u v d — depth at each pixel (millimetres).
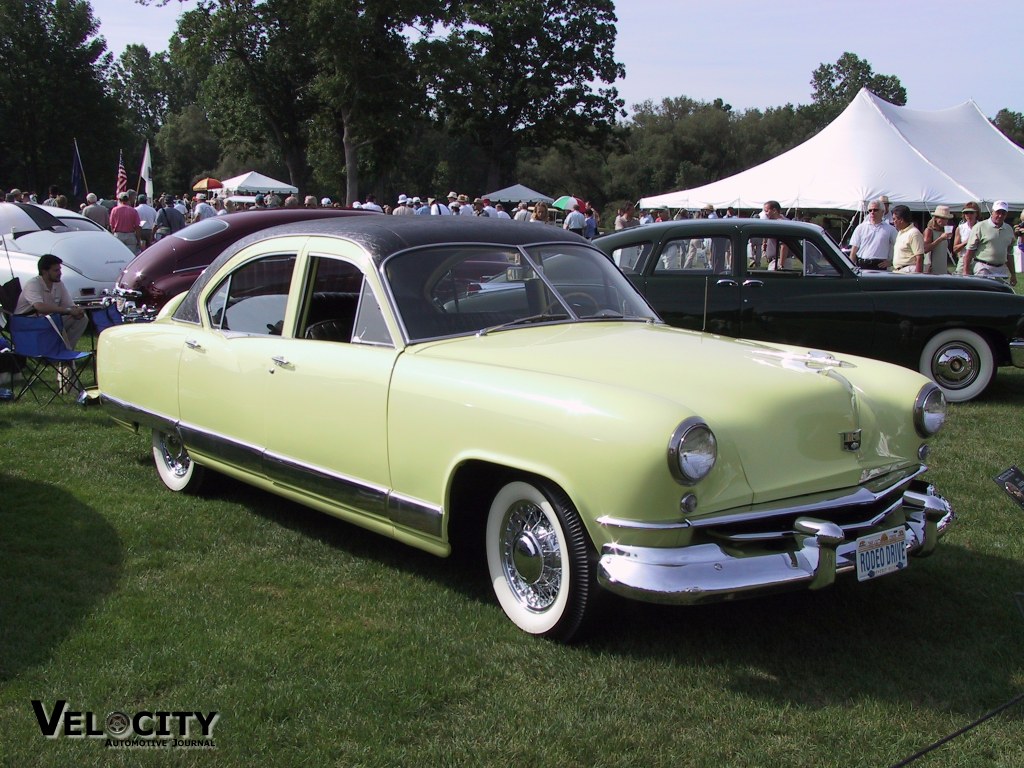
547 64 52094
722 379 3488
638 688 3219
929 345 8141
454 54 35688
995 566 4344
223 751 2844
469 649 3488
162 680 3258
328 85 34719
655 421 3055
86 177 56688
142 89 101000
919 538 3627
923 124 25000
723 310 8195
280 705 3090
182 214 17375
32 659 3383
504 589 3723
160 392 5254
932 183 21922
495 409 3449
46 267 8344
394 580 4172
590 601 3350
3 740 2895
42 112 53781
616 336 4105
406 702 3111
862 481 3574
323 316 4430
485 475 3752
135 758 2811
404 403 3789
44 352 7715
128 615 3760
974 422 7301
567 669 3340
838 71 103500
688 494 3088
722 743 2887
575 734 2928
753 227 8266
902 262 10180
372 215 4801
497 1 50375
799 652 3502
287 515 5070
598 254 4852
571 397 3268
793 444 3383
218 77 39438
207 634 3602
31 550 4457
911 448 3803
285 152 42000
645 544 3117
